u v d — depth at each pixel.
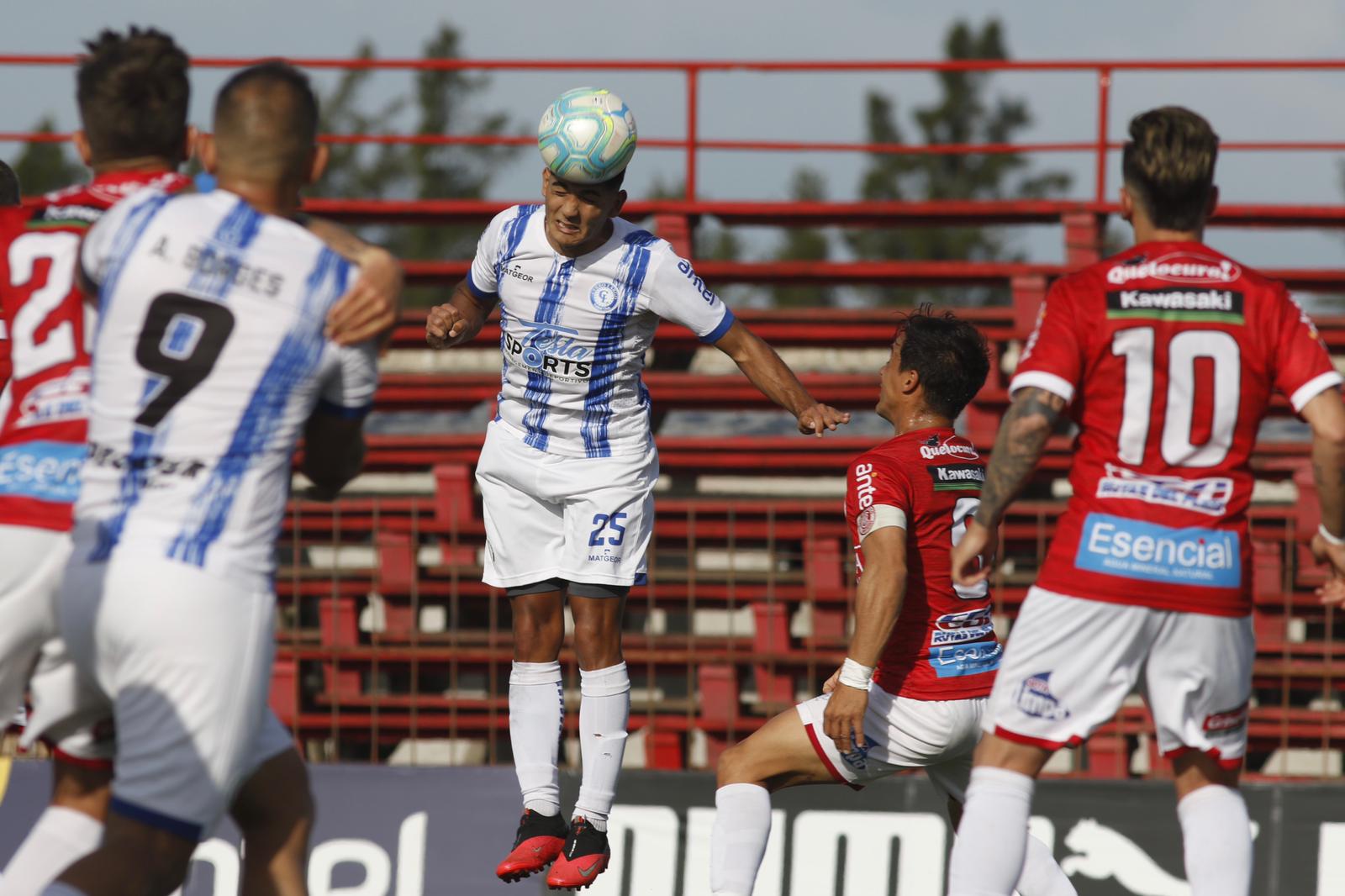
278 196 10.72
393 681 30.27
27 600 11.12
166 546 9.98
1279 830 20.16
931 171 175.50
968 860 12.28
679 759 26.33
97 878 9.85
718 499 30.56
